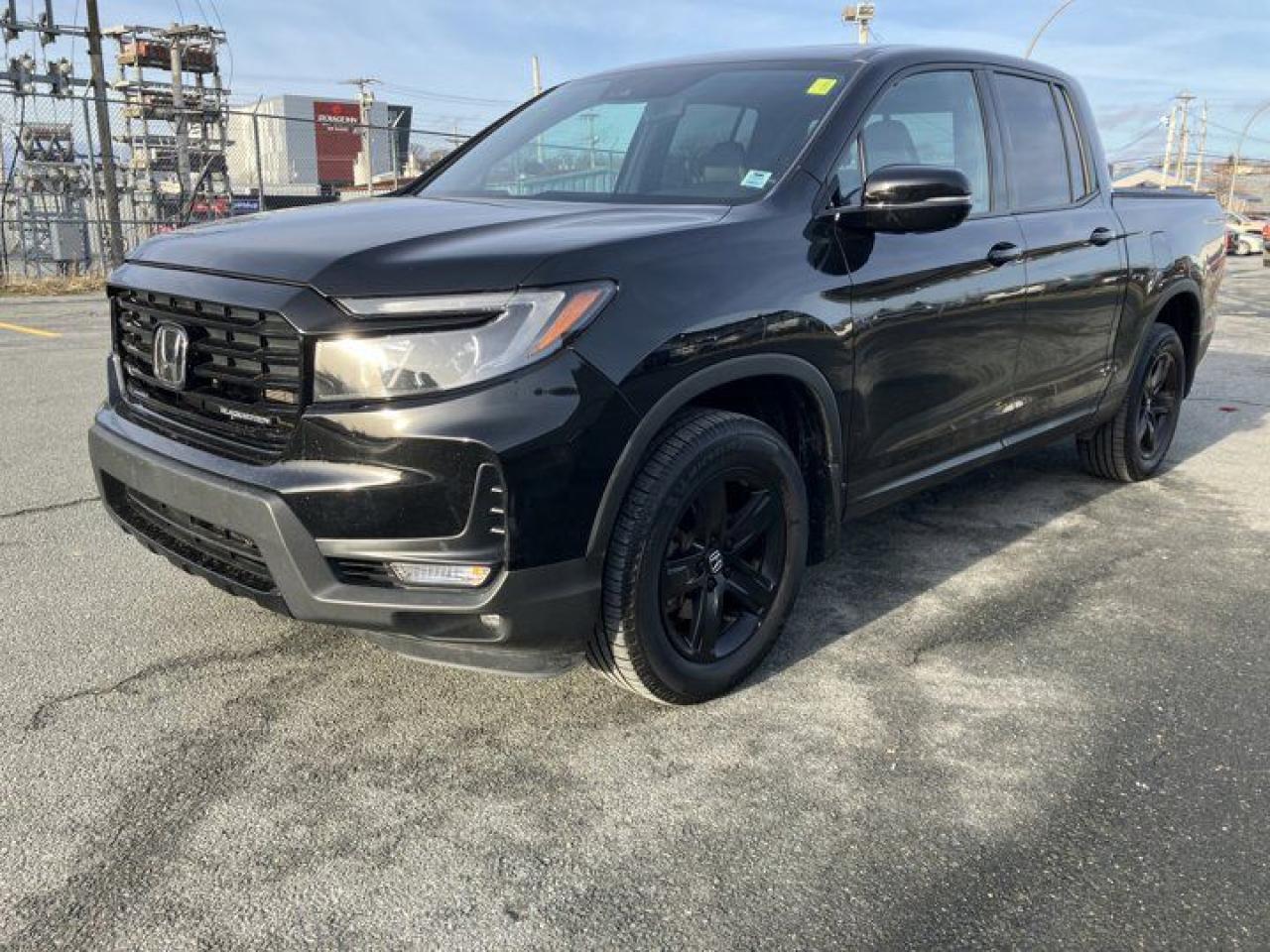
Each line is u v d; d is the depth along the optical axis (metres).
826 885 2.11
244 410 2.44
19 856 2.14
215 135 23.64
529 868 2.15
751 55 3.78
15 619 3.28
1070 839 2.26
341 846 2.21
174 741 2.60
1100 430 4.95
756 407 3.06
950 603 3.57
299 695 2.85
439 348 2.25
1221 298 16.31
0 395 6.82
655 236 2.58
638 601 2.53
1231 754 2.61
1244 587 3.75
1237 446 5.99
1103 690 2.95
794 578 2.99
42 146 17.33
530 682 2.95
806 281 2.86
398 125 21.59
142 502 2.79
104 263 17.27
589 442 2.35
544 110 3.99
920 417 3.40
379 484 2.25
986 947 1.93
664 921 2.00
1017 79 4.11
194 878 2.09
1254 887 2.11
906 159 3.41
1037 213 4.00
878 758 2.58
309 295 2.31
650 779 2.48
